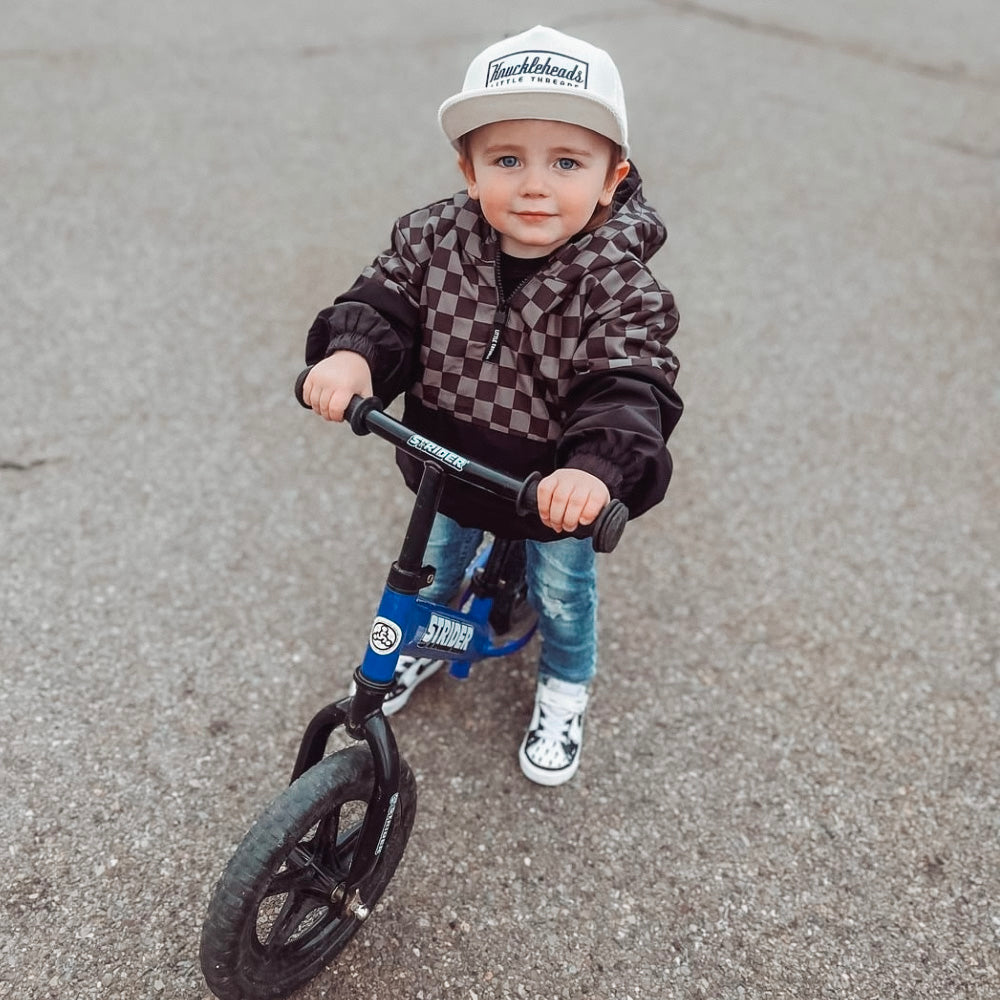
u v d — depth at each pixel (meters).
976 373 4.20
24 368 3.65
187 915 2.10
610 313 1.69
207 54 6.47
